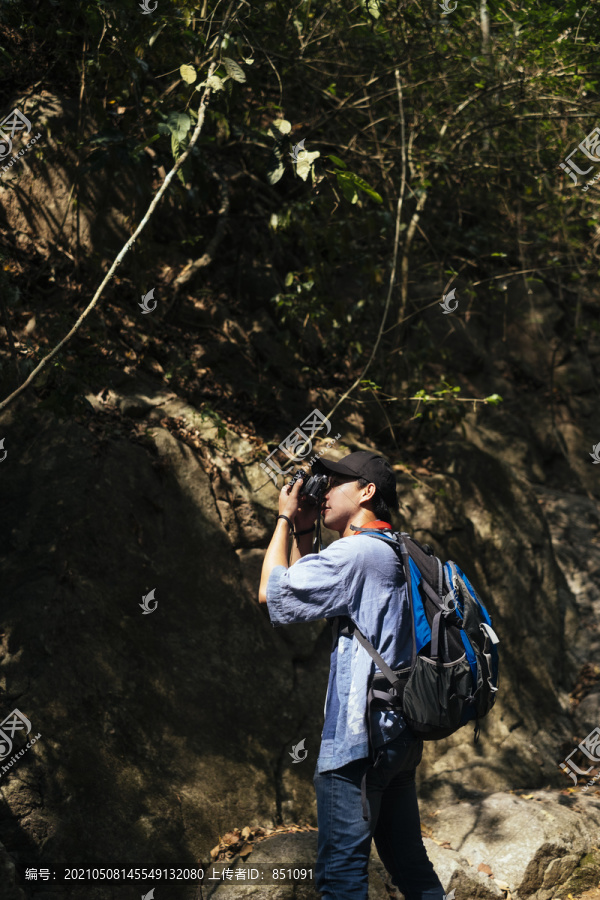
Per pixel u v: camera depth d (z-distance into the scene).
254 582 3.80
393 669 2.12
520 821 3.39
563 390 6.52
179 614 3.47
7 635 3.00
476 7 4.55
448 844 3.34
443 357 5.64
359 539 2.20
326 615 2.13
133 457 3.68
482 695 2.16
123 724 3.06
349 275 6.02
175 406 4.07
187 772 3.12
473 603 2.26
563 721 4.44
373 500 2.38
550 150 5.42
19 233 4.25
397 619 2.14
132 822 2.88
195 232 5.16
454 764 3.94
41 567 3.19
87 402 3.59
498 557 4.83
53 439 3.56
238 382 4.61
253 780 3.27
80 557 3.28
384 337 5.42
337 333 5.10
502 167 5.55
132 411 3.88
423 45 4.65
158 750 3.10
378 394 4.94
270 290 5.22
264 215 5.36
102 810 2.84
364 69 4.82
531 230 6.58
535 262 6.68
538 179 5.57
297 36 4.56
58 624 3.09
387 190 5.15
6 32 4.45
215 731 3.29
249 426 4.36
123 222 4.49
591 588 5.24
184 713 3.25
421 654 2.13
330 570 2.13
